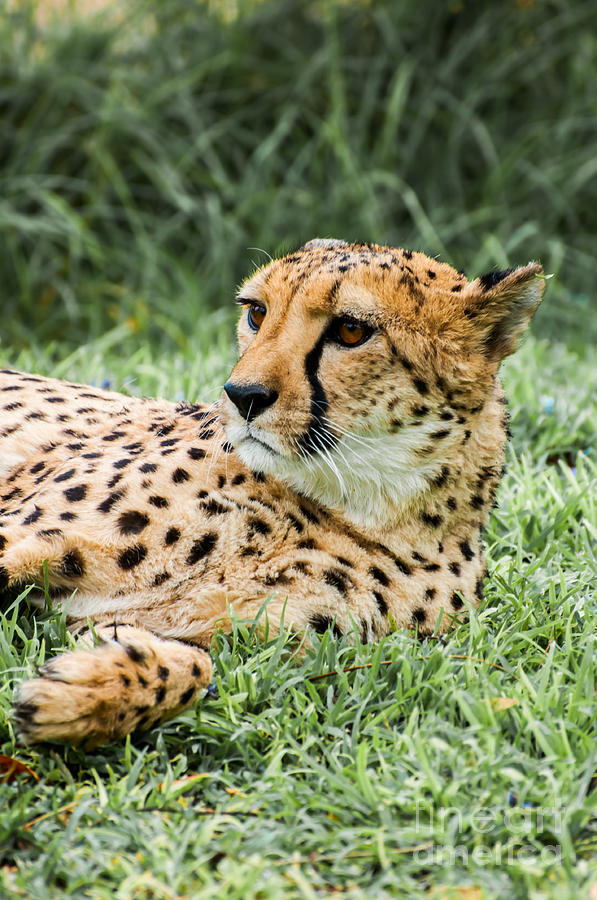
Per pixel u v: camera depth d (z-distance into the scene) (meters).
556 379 15.59
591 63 25.33
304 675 7.72
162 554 7.97
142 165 23.05
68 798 6.66
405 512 8.31
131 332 20.66
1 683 7.59
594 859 6.27
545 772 6.73
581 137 25.23
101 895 5.84
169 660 7.26
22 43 24.61
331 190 23.59
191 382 13.44
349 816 6.56
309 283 8.02
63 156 23.75
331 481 8.19
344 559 8.18
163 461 8.30
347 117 24.73
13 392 10.02
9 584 7.97
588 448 12.90
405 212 24.22
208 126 24.38
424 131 24.84
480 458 8.59
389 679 7.78
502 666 7.97
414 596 8.34
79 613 8.14
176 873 6.02
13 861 6.22
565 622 8.77
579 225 25.19
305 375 7.97
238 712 7.42
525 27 25.72
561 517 10.62
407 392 8.09
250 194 23.27
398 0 25.30
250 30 25.36
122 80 23.97
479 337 8.36
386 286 8.02
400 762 6.94
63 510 8.19
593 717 7.33
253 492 8.19
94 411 9.79
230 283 22.28
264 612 7.86
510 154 24.84
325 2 25.58
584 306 22.27
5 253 22.86
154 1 25.41
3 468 9.47
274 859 6.25
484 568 9.12
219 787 6.97
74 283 22.41
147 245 22.09
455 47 25.19
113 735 7.06
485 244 22.36
